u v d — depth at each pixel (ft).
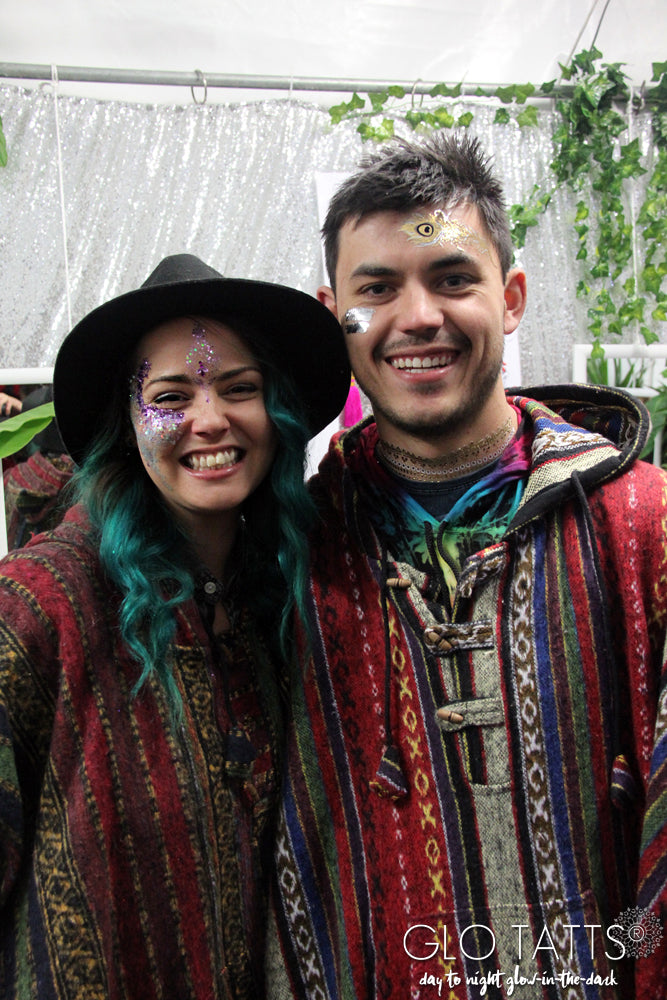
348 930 2.93
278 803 3.07
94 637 2.69
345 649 3.06
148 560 2.89
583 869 2.74
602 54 5.31
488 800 2.79
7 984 2.50
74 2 4.64
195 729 2.81
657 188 5.42
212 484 2.86
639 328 5.44
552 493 2.85
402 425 3.08
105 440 3.08
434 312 2.90
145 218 4.90
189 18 4.80
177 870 2.66
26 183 4.75
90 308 4.85
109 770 2.60
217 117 4.96
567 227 5.48
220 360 2.83
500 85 5.21
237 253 4.99
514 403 3.46
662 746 2.59
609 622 2.80
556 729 2.77
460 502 3.13
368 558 3.13
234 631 3.12
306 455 3.26
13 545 4.73
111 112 4.84
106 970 2.49
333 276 3.27
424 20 5.08
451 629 2.92
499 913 2.76
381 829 2.90
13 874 2.50
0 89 4.67
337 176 5.00
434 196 2.91
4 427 3.88
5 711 2.47
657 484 2.89
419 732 2.90
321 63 5.10
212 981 2.69
